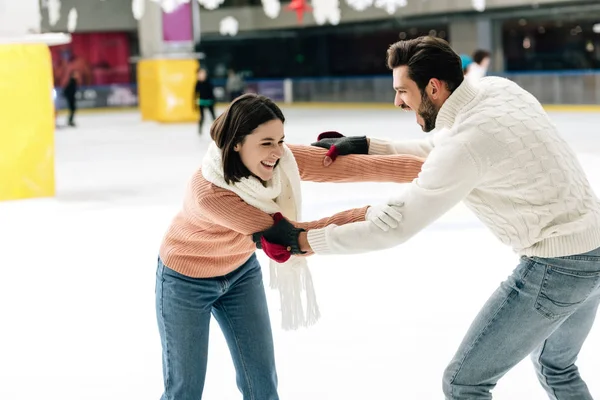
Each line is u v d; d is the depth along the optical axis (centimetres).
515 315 216
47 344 390
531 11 2336
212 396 321
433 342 373
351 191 837
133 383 335
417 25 2686
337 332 393
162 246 245
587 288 212
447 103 215
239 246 237
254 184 219
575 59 2428
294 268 232
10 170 834
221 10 3148
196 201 223
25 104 827
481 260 529
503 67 2564
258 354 251
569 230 208
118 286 497
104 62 3167
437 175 208
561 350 235
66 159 1297
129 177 1032
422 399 308
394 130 1525
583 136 1259
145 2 2083
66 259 577
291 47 3384
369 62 3156
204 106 1611
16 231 685
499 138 206
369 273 506
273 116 214
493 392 314
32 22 828
